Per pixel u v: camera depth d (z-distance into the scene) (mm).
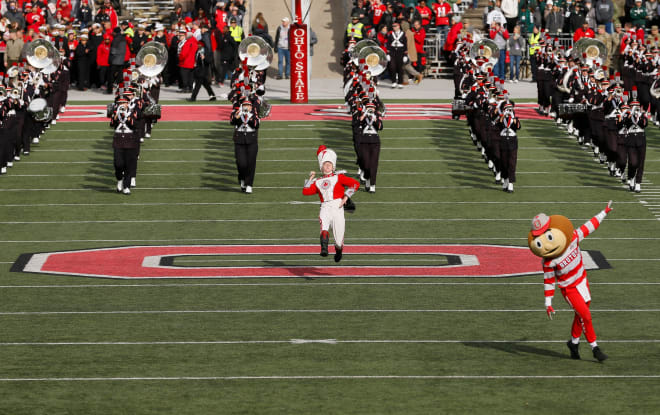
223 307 38812
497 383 30266
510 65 97688
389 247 48438
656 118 78062
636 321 36844
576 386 29984
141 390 29672
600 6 102875
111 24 96938
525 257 46531
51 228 52094
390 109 83625
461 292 40875
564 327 36188
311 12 112688
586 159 67750
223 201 57562
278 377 30781
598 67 70938
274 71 103312
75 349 33625
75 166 65500
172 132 74500
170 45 94625
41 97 69062
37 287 41656
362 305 39031
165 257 46688
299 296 40375
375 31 98438
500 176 62000
